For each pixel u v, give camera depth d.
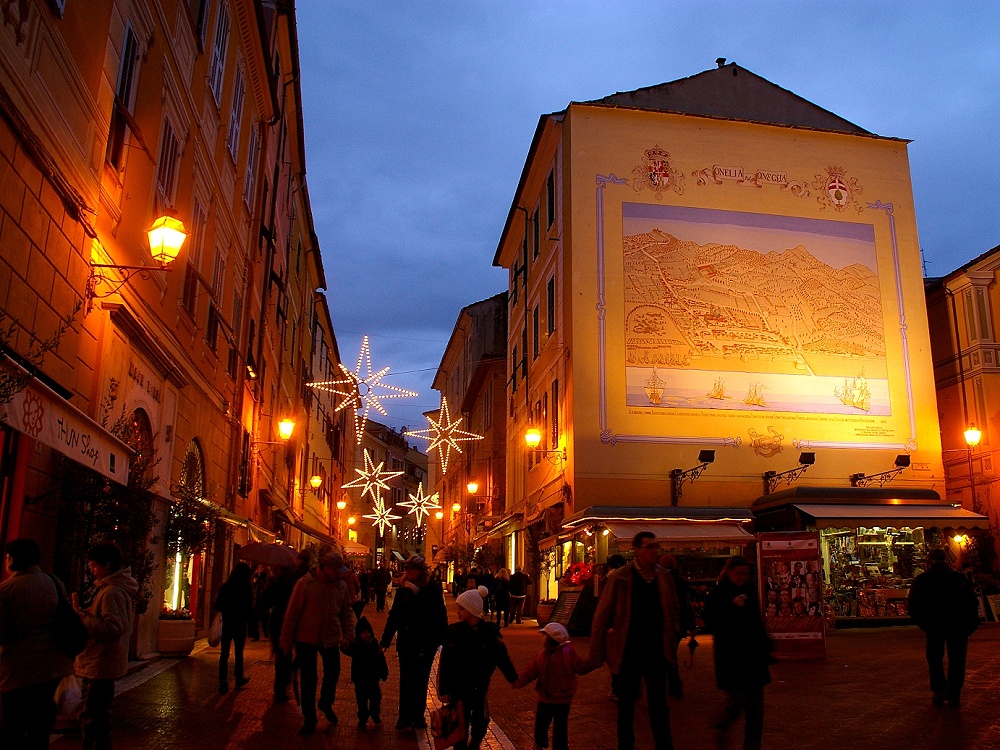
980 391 25.08
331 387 55.03
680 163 24.33
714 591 6.73
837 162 25.23
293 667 9.67
